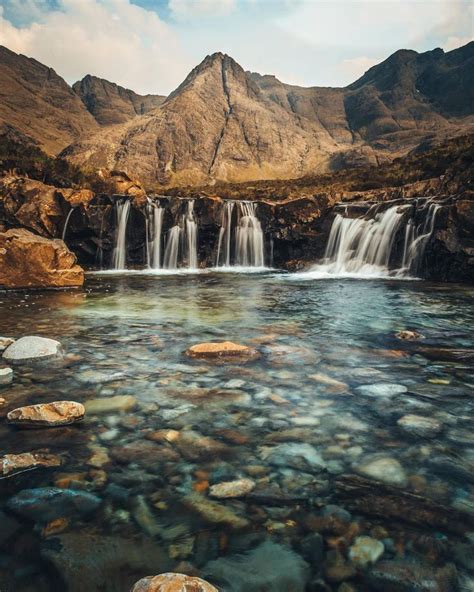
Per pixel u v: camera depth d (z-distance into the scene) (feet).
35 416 11.71
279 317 29.27
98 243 75.92
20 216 72.23
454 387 15.05
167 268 79.71
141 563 6.80
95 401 13.52
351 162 617.62
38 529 7.57
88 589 6.29
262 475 9.37
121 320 27.68
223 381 15.48
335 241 73.72
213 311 31.76
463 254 53.57
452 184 69.92
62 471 9.47
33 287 44.37
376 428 11.74
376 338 22.72
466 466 9.78
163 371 16.61
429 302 36.88
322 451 10.44
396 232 63.87
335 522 7.80
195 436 11.21
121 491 8.75
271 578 6.53
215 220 81.30
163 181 612.29
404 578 6.53
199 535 7.47
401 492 8.75
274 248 82.28
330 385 15.15
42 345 18.63
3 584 6.34
